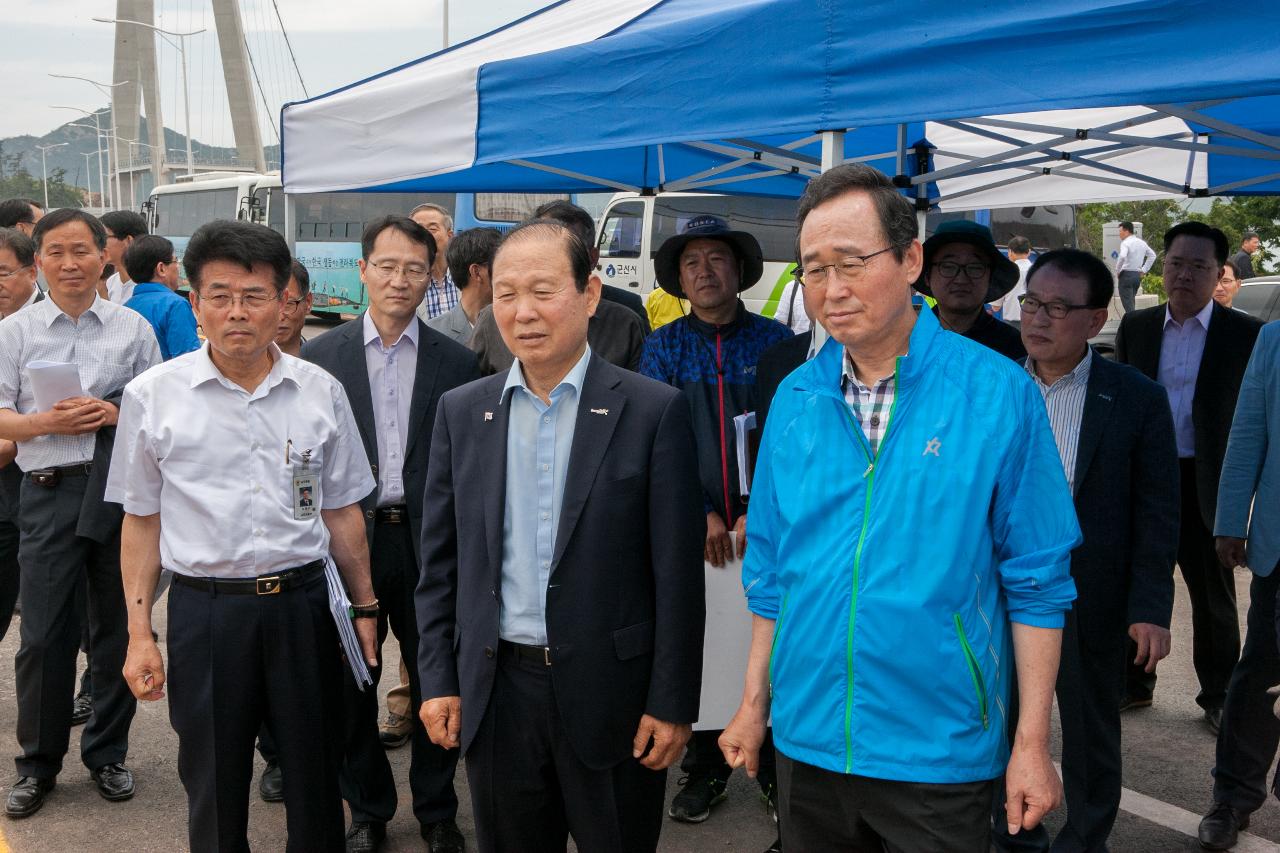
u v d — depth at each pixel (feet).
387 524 11.16
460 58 13.55
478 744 7.79
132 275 15.60
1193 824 11.84
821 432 6.70
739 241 11.77
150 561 9.18
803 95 8.97
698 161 19.60
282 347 13.19
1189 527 14.58
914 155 18.62
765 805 12.50
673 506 7.62
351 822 11.73
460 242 13.99
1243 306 33.53
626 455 7.62
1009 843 10.07
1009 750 6.74
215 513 8.75
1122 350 15.74
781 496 6.86
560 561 7.52
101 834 11.62
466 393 8.09
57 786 12.76
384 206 68.49
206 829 8.94
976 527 6.32
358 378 11.06
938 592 6.28
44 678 11.99
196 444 8.79
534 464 7.74
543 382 7.79
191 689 8.86
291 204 14.33
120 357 12.59
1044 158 16.38
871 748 6.43
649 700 7.64
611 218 42.27
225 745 8.89
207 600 8.84
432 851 11.09
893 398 6.52
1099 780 9.79
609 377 7.82
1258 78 6.90
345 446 9.56
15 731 14.24
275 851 11.37
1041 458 6.47
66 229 12.19
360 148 13.05
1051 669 6.42
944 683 6.31
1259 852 11.10
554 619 7.51
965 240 11.67
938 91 8.25
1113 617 9.70
